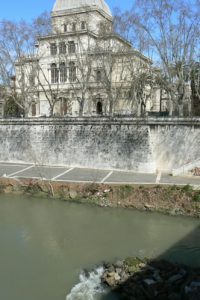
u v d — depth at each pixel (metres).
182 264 19.78
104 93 60.59
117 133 42.19
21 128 49.44
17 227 27.75
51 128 46.88
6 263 21.36
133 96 50.81
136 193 31.95
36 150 48.06
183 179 35.22
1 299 17.55
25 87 68.31
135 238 24.95
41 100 73.81
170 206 30.02
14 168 44.56
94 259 21.59
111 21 53.28
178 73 45.03
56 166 45.78
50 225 28.02
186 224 27.56
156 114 62.69
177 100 45.66
